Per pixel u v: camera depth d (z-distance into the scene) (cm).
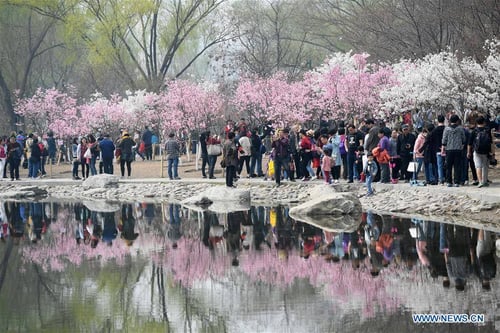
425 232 2750
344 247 2581
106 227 3297
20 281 2273
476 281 2027
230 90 7212
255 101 5719
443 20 5750
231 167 4119
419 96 4406
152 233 3088
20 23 9125
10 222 3531
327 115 5253
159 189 4619
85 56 9794
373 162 3612
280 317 1817
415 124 4275
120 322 1834
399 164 3872
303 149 4134
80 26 8238
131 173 5450
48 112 7319
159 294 2083
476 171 3391
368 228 2933
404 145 3775
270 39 8438
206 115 5734
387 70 5147
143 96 6912
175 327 1784
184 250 2689
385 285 2045
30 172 5447
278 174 4134
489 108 4088
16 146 5350
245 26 8675
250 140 4488
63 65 9594
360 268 2255
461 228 2795
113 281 2245
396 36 6216
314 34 8138
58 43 9694
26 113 7612
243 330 1736
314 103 5272
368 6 7062
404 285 2031
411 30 6331
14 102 8875
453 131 3366
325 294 1994
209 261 2480
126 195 4625
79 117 7681
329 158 3862
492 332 1642
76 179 5231
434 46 6012
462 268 2169
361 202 3591
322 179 4181
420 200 3375
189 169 5303
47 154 5716
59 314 1911
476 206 3125
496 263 2212
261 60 7969
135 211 3831
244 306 1927
